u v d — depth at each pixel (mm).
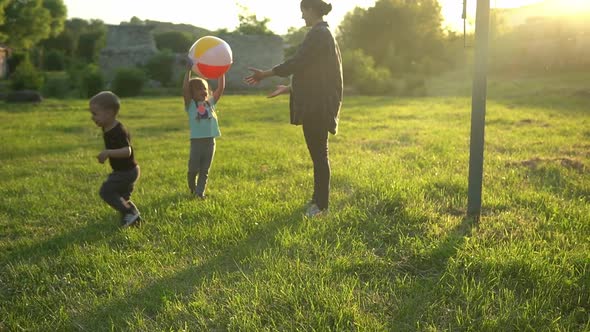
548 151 8648
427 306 3195
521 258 3676
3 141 11836
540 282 3422
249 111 19812
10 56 52719
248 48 47406
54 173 7879
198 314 3199
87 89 32500
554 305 3176
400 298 3330
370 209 5109
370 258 3887
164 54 42656
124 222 4938
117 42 50531
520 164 7398
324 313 3084
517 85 30344
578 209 4926
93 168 8258
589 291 3287
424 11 46219
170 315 3195
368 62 36438
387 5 45094
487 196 5504
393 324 3016
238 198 5883
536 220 4723
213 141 6066
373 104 22656
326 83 4809
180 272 3871
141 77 35219
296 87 4867
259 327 3014
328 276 3609
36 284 3830
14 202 6043
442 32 47000
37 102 25281
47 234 5000
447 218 4750
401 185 5875
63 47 76688
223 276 3729
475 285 3383
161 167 8195
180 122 16312
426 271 3760
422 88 33625
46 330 3158
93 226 5102
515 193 5648
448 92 32750
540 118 14055
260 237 4531
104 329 3131
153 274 3879
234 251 4211
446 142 9805
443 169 7090
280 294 3350
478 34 4430
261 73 4793
